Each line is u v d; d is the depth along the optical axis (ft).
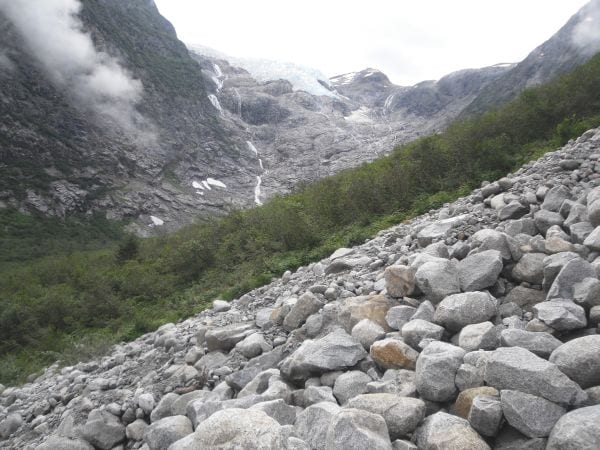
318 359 14.48
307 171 568.41
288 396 14.05
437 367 11.57
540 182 28.48
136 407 18.78
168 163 483.10
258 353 19.52
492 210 26.58
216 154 565.12
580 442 7.94
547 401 9.37
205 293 50.60
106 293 60.34
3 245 219.61
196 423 14.35
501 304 15.75
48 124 379.55
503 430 9.71
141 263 86.58
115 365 28.12
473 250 18.13
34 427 22.45
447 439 9.39
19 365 45.09
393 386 12.35
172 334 27.58
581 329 12.59
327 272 28.86
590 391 9.56
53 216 304.30
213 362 20.40
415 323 14.52
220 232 75.56
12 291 84.89
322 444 10.20
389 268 18.53
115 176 401.29
